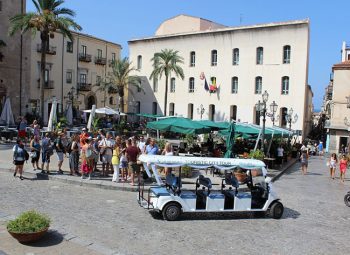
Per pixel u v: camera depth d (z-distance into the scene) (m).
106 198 13.93
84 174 16.77
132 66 60.53
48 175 16.97
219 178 17.52
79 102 55.81
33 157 18.00
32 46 48.47
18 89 44.06
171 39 56.00
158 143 23.03
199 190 12.52
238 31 49.84
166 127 22.77
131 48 60.75
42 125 34.34
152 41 58.19
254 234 10.62
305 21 45.16
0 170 18.25
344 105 43.94
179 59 54.62
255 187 12.97
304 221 12.41
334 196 17.41
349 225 12.23
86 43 57.00
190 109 54.50
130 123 52.03
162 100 57.28
